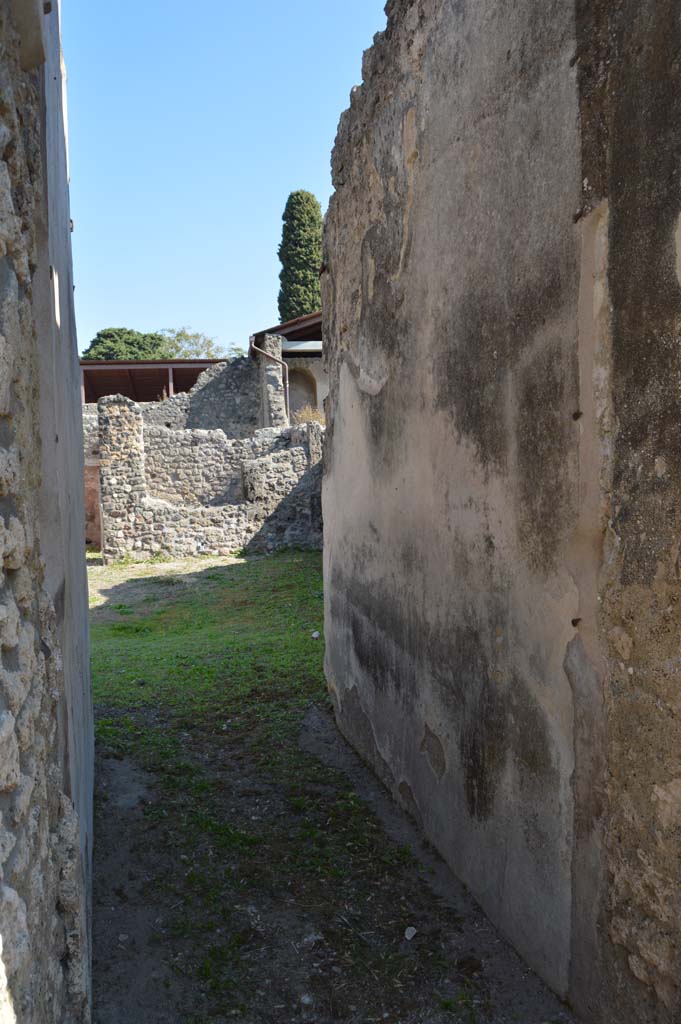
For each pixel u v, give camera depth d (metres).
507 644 2.93
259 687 6.11
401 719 4.07
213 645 7.79
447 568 3.43
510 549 2.89
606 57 2.28
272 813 4.07
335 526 5.36
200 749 4.95
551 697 2.64
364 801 4.20
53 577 2.32
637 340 2.18
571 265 2.44
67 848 2.08
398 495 4.04
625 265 2.21
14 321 1.76
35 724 1.81
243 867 3.56
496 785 3.05
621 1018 2.34
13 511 1.73
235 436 21.12
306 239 29.67
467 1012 2.64
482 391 3.06
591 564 2.40
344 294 4.96
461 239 3.19
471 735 3.25
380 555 4.35
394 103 3.90
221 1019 2.63
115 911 3.23
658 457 2.12
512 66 2.75
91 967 2.80
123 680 6.51
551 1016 2.59
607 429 2.31
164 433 17.25
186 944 3.02
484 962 2.89
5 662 1.55
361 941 3.04
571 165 2.42
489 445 3.02
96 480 17.92
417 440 3.74
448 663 3.45
